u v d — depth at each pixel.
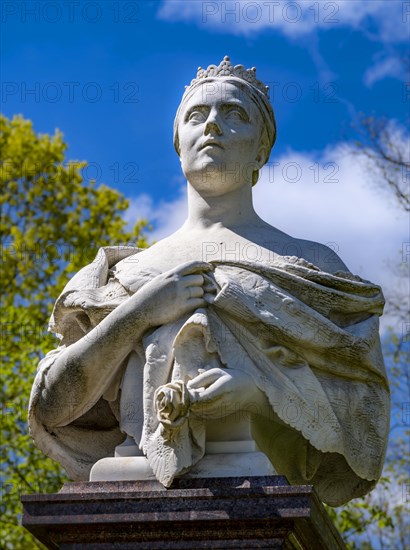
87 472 8.51
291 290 8.41
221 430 8.12
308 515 7.51
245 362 8.17
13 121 21.88
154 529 7.67
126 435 8.52
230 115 9.00
